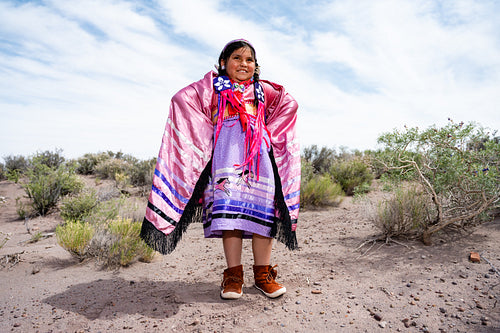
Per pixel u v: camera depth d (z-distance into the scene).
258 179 2.86
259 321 2.43
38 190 9.36
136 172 13.73
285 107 3.26
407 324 2.33
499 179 3.84
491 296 2.65
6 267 4.12
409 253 3.78
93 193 8.70
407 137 4.12
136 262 4.23
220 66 3.22
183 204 2.90
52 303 2.93
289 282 3.18
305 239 4.83
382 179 4.57
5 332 2.42
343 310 2.57
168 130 2.96
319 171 14.46
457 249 3.74
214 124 3.04
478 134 4.03
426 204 4.21
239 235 2.86
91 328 2.42
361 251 4.00
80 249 4.23
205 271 3.72
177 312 2.61
